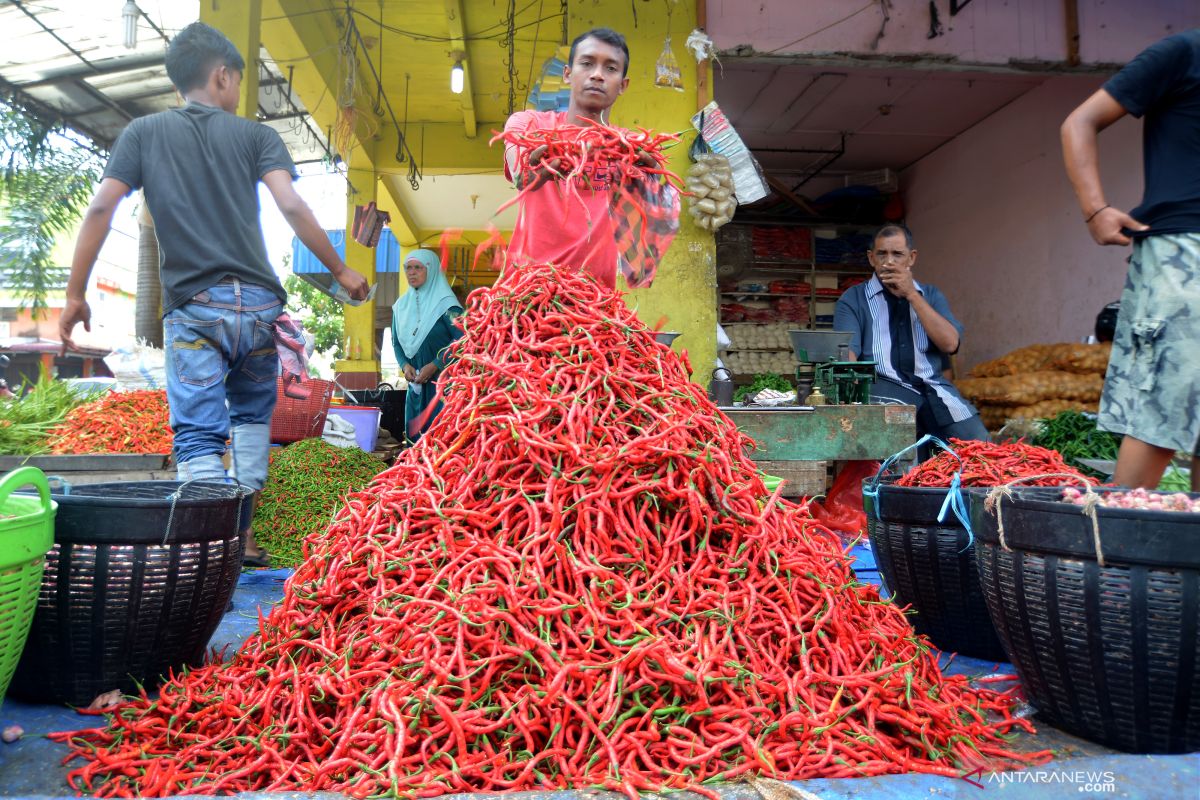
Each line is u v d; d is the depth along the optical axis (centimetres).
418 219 1485
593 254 242
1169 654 168
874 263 482
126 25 682
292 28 751
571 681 158
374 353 1096
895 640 194
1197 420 246
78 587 197
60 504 196
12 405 414
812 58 634
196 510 209
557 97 597
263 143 303
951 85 829
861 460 464
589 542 182
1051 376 681
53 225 874
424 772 142
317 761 156
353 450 481
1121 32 668
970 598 247
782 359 1021
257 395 317
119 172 278
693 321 592
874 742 158
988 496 200
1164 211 256
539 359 212
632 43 602
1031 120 836
